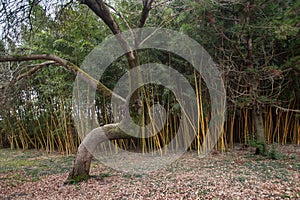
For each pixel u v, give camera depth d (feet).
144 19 12.26
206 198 8.10
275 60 14.75
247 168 11.98
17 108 22.71
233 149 17.71
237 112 18.08
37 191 9.97
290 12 11.68
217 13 13.85
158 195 8.64
